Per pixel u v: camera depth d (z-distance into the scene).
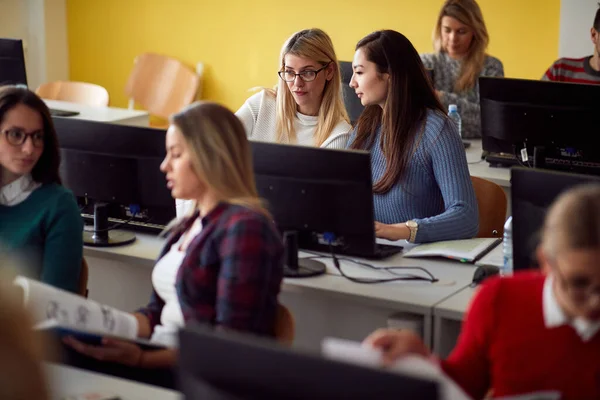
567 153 3.86
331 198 2.76
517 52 5.91
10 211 2.79
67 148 3.16
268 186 2.82
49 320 2.20
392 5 6.24
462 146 3.25
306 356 1.32
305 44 3.69
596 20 4.78
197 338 1.41
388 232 3.07
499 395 1.85
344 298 2.69
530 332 1.82
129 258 3.04
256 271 2.17
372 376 1.29
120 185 3.12
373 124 3.41
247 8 6.79
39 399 1.02
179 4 7.03
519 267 2.49
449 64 5.15
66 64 7.48
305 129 3.82
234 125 2.30
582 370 1.77
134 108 7.07
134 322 2.40
